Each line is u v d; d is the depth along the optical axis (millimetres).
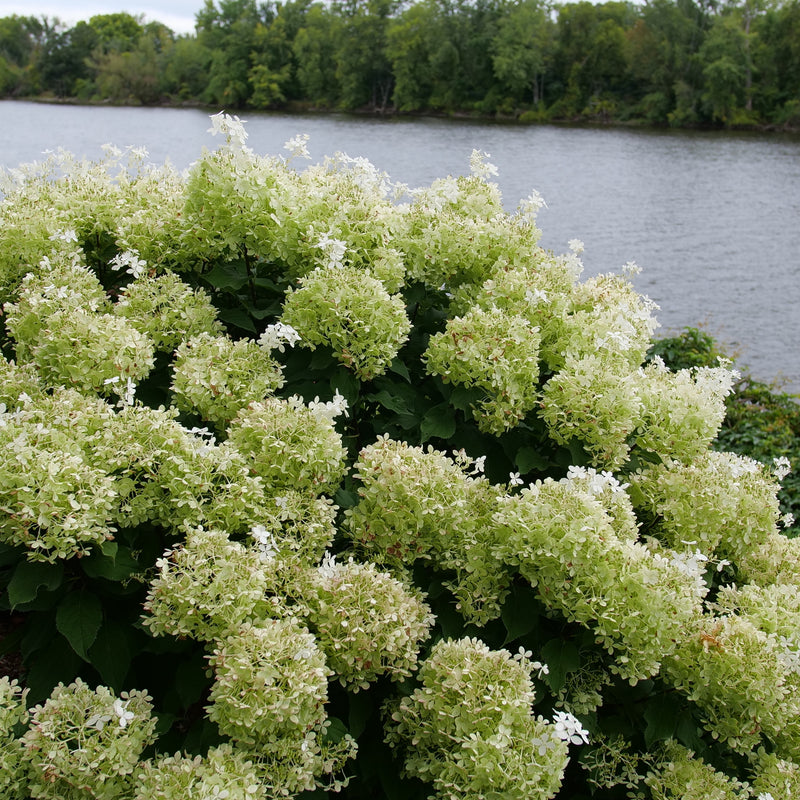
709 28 62219
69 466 2650
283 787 2469
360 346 3508
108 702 2486
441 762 2664
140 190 4629
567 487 3068
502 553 3033
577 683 3119
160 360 3908
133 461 2902
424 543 3121
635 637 2904
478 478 3539
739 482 3725
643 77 63281
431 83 68938
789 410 8523
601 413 3525
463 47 66375
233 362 3445
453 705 2686
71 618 2787
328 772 2621
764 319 16469
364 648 2693
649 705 3156
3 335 4277
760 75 59531
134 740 2445
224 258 4113
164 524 2930
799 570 3895
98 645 2846
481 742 2529
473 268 4406
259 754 2494
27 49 82875
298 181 4332
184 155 24875
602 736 3100
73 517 2605
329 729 2775
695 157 41344
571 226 24062
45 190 4945
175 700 2949
